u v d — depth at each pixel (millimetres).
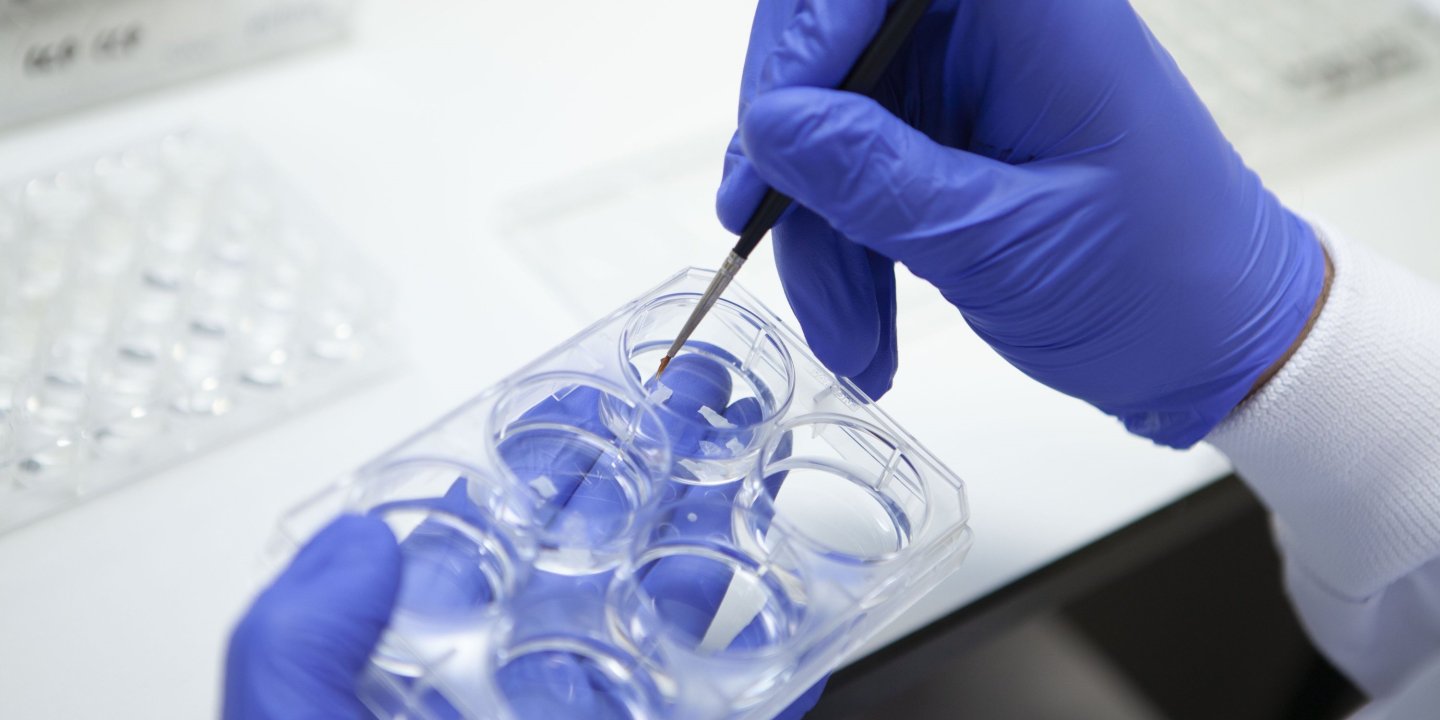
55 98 523
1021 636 589
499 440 363
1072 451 478
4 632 409
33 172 502
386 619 331
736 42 598
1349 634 480
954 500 372
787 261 416
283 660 321
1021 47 382
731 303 392
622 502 361
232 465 447
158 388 452
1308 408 421
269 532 437
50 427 442
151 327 467
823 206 376
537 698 335
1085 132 388
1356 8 631
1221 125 567
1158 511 470
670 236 519
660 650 340
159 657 411
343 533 335
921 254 388
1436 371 415
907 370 493
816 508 370
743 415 381
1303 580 480
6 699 398
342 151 533
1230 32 612
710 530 362
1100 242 393
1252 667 587
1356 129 584
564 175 535
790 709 380
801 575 352
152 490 440
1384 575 440
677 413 375
